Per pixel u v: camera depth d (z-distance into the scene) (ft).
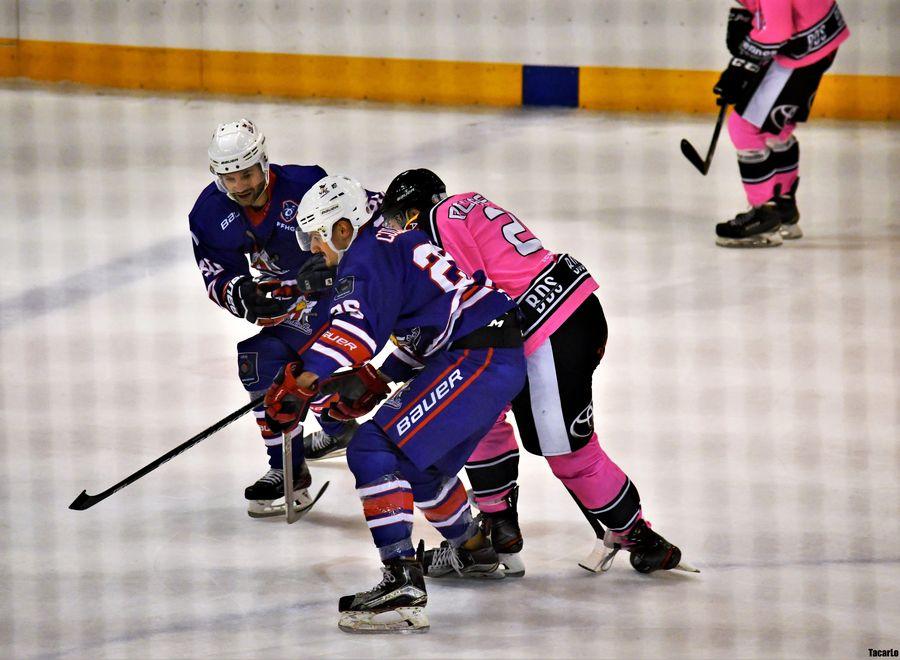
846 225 97.50
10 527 48.34
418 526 49.73
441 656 38.70
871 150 119.44
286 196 49.47
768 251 90.68
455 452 42.09
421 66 139.23
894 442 56.90
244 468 54.95
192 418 60.29
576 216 99.35
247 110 136.15
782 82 88.22
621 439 57.72
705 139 124.98
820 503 50.62
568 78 136.26
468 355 41.22
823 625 40.68
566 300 43.34
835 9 88.43
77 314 76.18
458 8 136.98
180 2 141.79
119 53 144.15
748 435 57.98
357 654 38.83
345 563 46.06
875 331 72.90
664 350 70.03
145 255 88.94
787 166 91.61
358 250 40.75
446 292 41.19
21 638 39.73
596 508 44.50
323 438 56.39
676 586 44.01
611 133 127.13
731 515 49.60
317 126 129.18
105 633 40.19
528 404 43.75
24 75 146.51
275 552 46.93
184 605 42.39
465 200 45.03
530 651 39.06
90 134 125.29
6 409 60.85
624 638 39.96
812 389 63.87
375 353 40.16
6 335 72.02
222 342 71.82
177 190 106.73
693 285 82.33
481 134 126.52
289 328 49.98
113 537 47.88
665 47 133.18
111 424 59.26
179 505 51.08
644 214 100.37
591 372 44.16
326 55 140.77
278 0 140.05
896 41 126.82
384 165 114.21
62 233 93.76
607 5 133.28
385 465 40.78
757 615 41.52
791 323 74.54
